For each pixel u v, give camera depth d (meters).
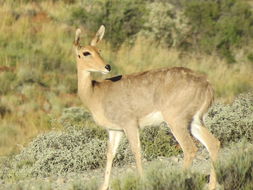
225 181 29.97
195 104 35.50
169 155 44.34
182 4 107.69
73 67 78.31
